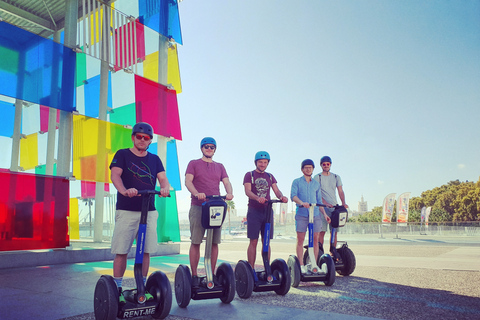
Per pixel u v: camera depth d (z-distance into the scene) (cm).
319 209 530
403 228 2136
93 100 862
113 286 285
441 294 402
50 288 456
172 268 645
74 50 792
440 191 6350
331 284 462
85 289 449
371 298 387
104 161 862
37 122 831
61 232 722
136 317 314
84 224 949
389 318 305
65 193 739
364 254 890
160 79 968
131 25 916
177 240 977
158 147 938
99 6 857
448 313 320
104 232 938
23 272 595
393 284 469
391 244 1316
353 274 560
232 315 323
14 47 691
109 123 877
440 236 2081
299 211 519
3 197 641
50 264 696
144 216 297
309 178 530
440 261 701
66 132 775
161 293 299
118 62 877
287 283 403
